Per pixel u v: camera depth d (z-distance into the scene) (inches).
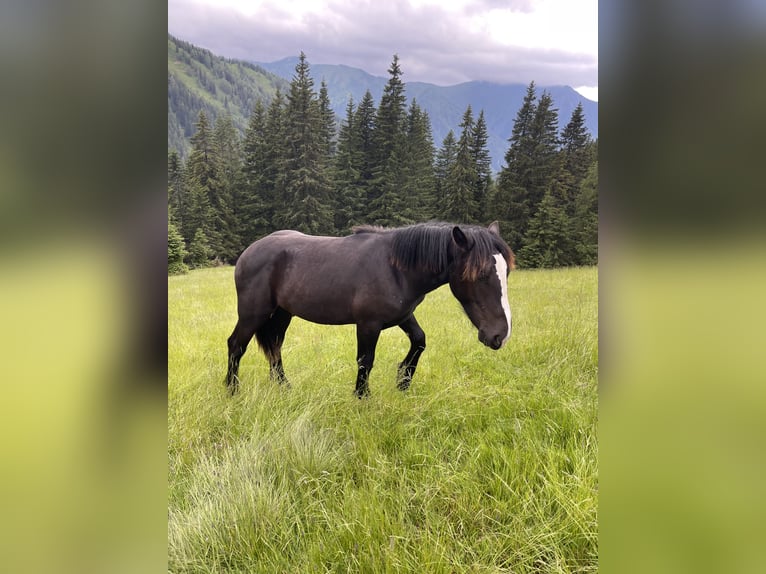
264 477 89.9
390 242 127.8
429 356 166.7
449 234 123.0
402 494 82.8
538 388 124.6
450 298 295.0
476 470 90.7
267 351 148.7
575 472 84.5
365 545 71.3
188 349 177.6
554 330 175.6
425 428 111.6
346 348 184.2
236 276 145.3
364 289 128.0
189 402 120.7
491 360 158.7
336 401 124.0
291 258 137.6
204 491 85.4
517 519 75.8
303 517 81.8
